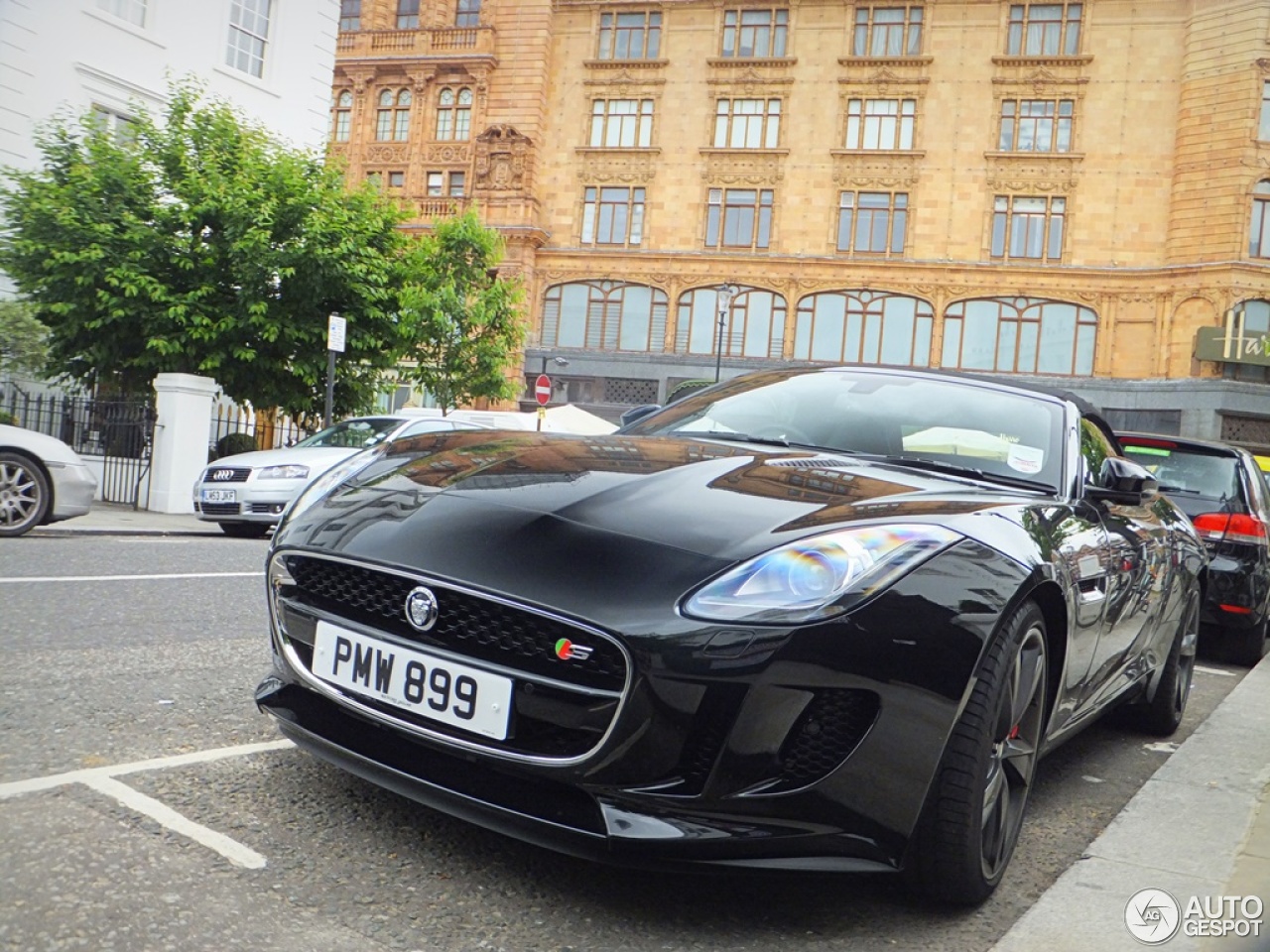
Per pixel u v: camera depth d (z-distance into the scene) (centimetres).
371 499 252
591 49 4034
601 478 252
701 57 3922
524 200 3931
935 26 3744
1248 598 644
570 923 207
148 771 266
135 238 1349
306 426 1608
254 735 307
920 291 3694
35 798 240
